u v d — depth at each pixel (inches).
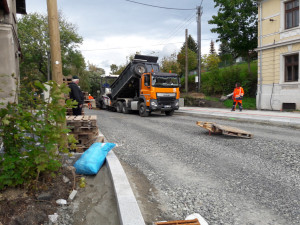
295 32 599.2
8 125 131.3
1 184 126.3
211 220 125.8
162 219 126.6
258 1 693.9
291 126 413.7
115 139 318.7
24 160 131.1
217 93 935.0
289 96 617.6
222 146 274.2
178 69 1149.1
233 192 158.1
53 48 199.8
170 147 274.2
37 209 122.2
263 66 690.2
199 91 957.2
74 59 1433.3
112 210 130.0
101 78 885.8
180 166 209.9
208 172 194.5
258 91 701.9
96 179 167.5
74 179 152.0
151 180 179.6
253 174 187.9
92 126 226.1
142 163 218.4
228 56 1290.6
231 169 200.1
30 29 1184.8
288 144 272.2
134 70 611.5
